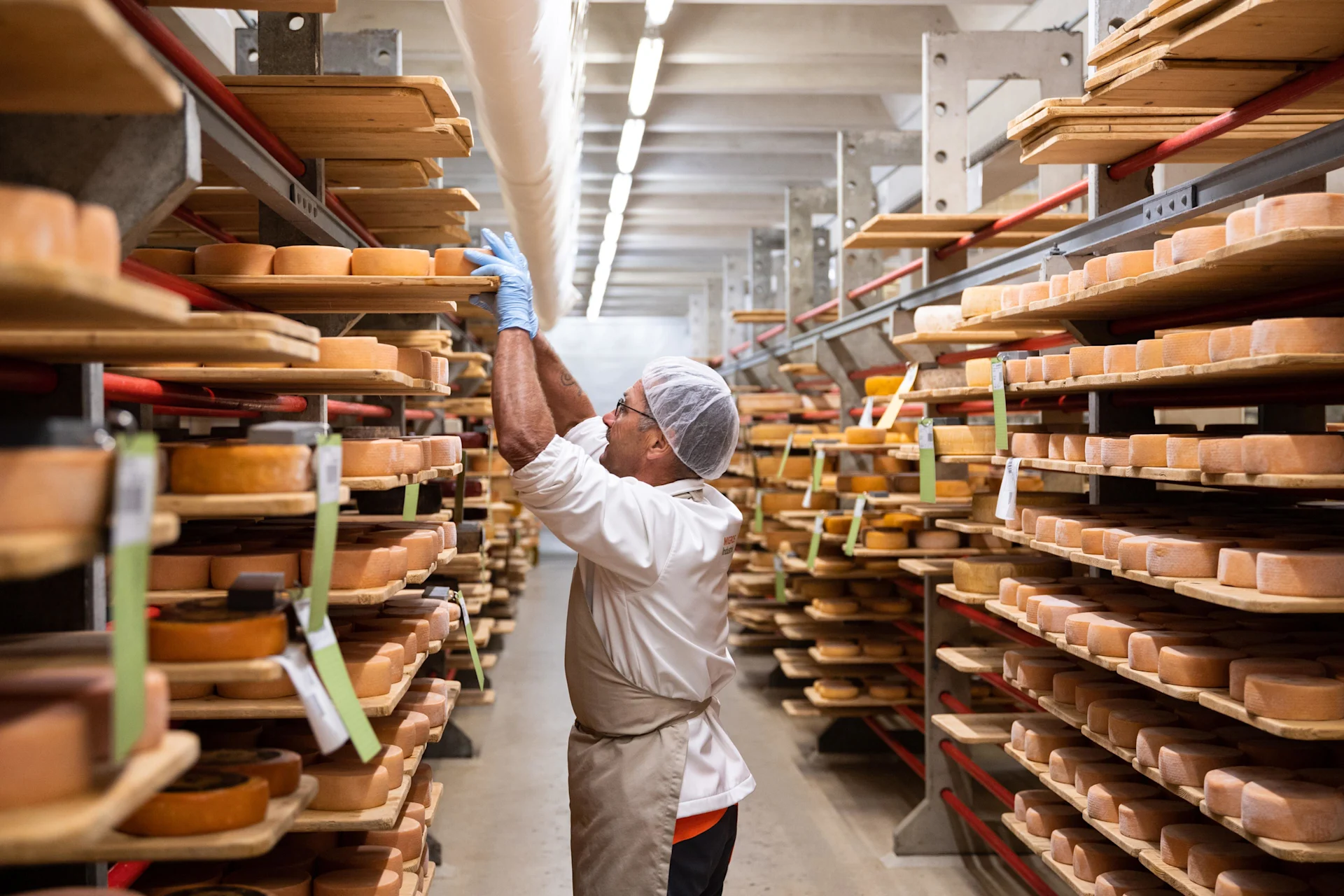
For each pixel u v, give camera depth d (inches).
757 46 224.8
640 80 186.9
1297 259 69.0
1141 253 84.7
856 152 239.9
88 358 47.3
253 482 49.1
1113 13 108.1
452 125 86.4
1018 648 122.3
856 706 172.2
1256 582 70.4
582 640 76.9
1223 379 83.4
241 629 49.9
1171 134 101.1
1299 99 84.1
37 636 46.7
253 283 75.5
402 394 95.7
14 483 31.1
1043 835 100.2
